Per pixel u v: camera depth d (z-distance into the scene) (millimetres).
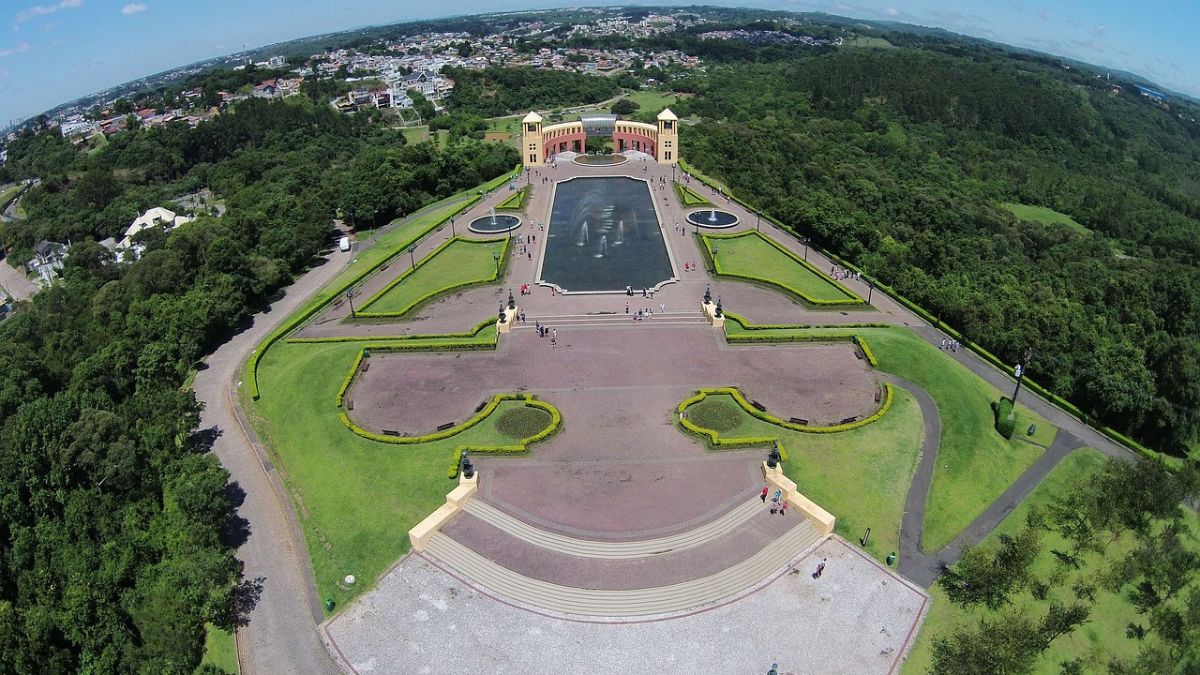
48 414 102375
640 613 76062
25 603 86125
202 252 170000
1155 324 169875
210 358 138250
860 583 80688
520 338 134500
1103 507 90375
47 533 91312
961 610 78375
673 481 94000
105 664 75250
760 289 158125
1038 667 73938
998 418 111750
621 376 119688
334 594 80312
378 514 90500
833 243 181375
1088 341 135000
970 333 140250
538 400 111812
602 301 151000
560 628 74688
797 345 130625
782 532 86000
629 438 102812
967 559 81062
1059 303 166375
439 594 79062
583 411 109562
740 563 81625
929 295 149750
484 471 96250
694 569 80750
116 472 96438
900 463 99250
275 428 111688
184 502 84312
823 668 70812
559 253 181000
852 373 120562
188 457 92188
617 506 89625
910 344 128875
